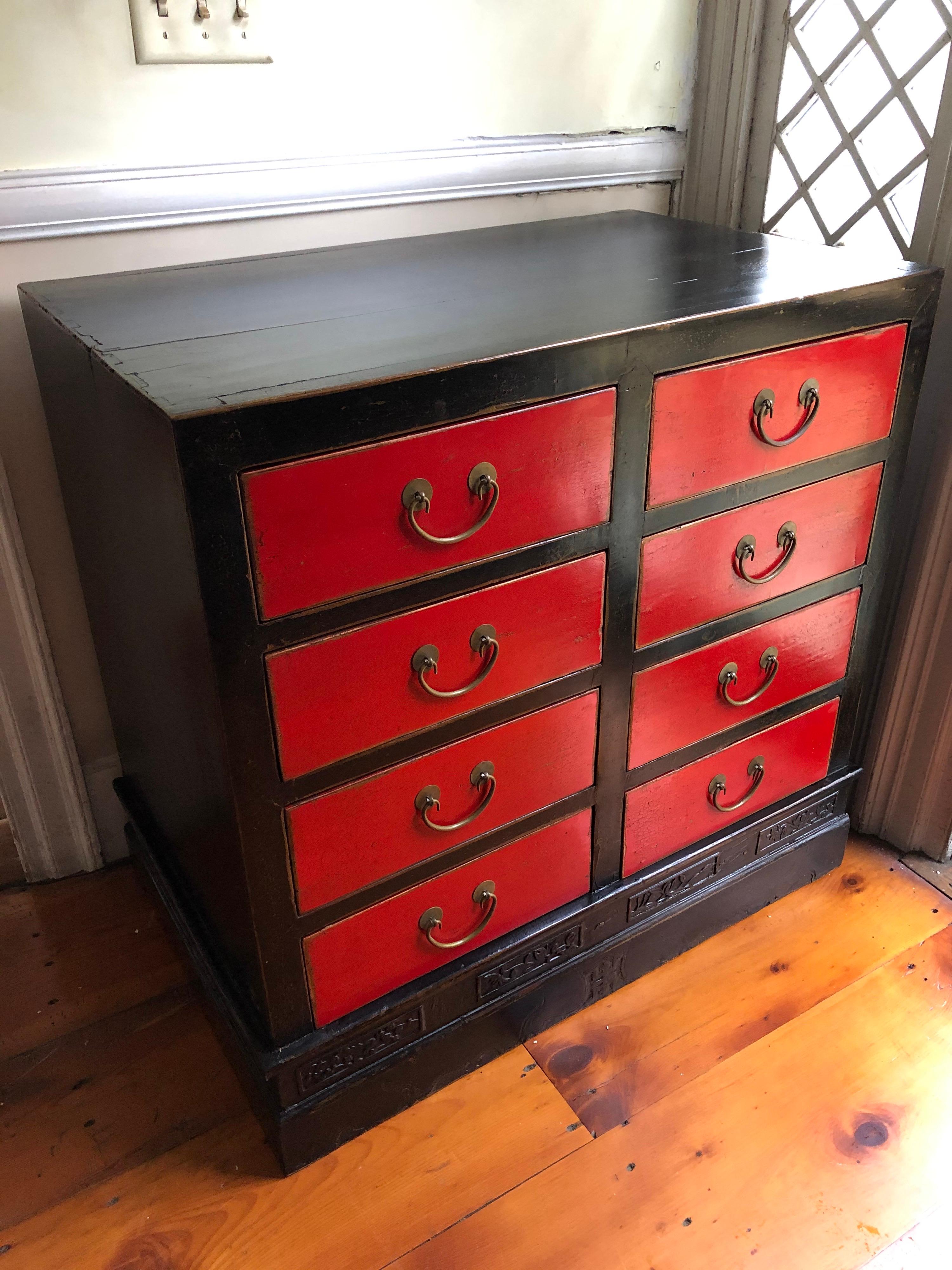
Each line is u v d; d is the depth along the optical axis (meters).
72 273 1.12
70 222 1.09
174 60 1.08
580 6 1.30
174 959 1.31
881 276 1.03
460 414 0.81
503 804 1.03
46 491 1.21
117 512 0.93
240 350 0.83
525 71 1.30
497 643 0.93
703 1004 1.24
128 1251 0.98
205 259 1.19
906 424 1.14
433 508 0.83
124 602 1.03
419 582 0.86
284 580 0.78
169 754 1.05
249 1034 0.99
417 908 1.02
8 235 1.07
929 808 1.42
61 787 1.38
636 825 1.17
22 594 1.23
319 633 0.82
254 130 1.16
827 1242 0.98
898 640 1.36
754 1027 1.21
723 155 1.44
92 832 1.43
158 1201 1.03
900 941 1.33
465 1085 1.14
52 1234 1.00
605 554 0.97
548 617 0.96
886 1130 1.09
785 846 1.35
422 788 0.96
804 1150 1.07
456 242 1.26
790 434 1.04
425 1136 1.09
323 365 0.79
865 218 1.29
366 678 0.87
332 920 0.96
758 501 1.06
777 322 0.96
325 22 1.14
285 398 0.72
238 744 0.82
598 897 1.17
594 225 1.35
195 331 0.89
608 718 1.07
